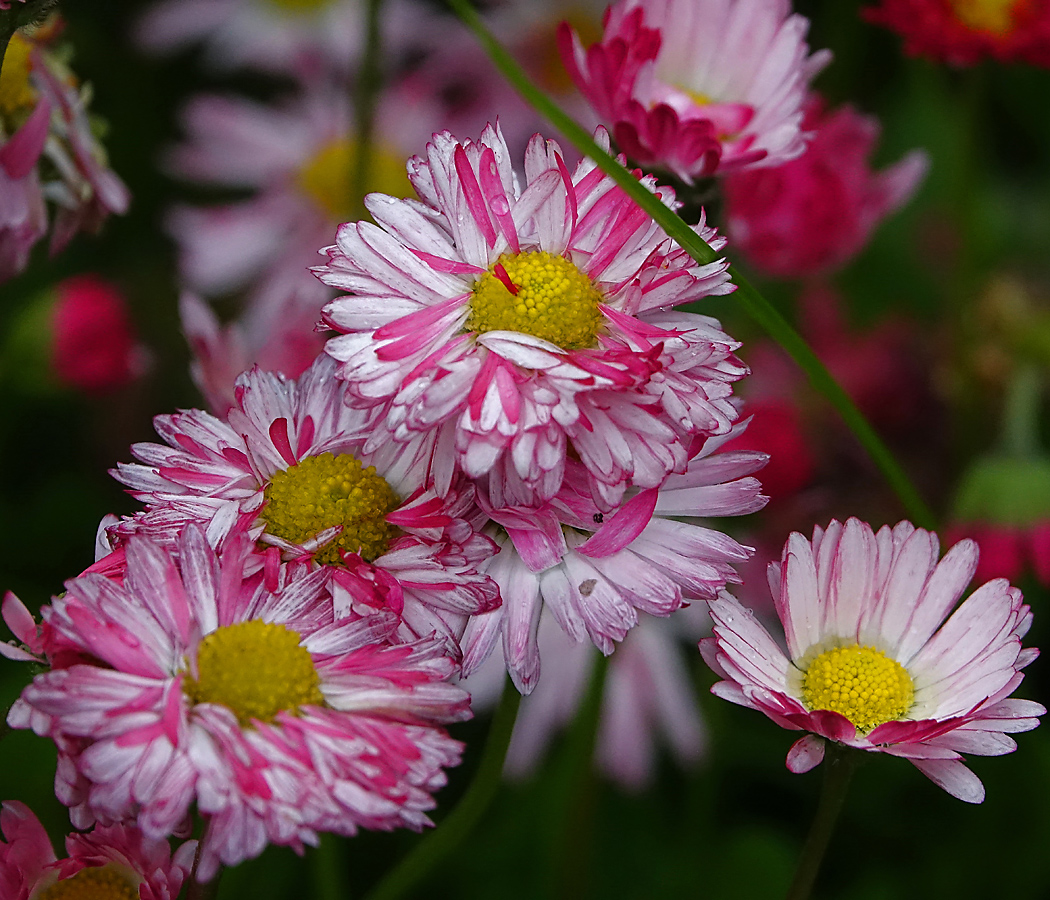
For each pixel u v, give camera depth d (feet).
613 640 1.49
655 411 1.47
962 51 1.79
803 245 1.83
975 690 1.52
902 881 1.83
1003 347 1.95
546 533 1.49
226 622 1.45
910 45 1.80
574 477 1.49
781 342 1.60
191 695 1.43
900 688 1.53
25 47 1.67
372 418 1.49
